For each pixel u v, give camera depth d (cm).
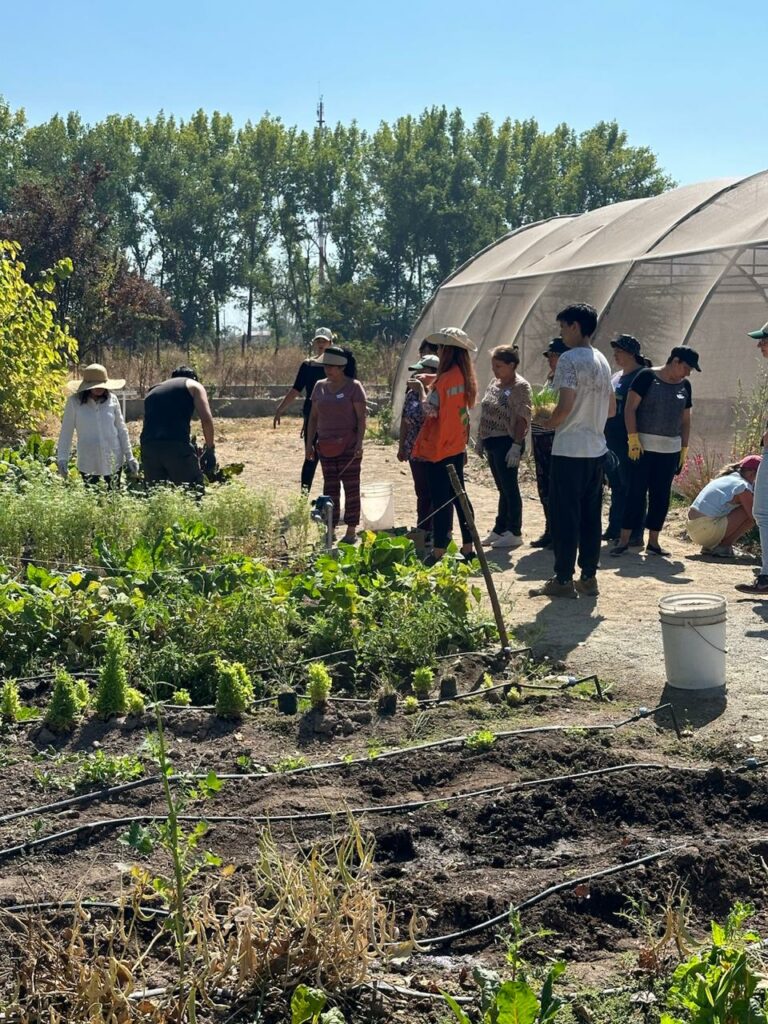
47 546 891
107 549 784
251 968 333
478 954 364
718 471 1233
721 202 1487
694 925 382
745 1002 287
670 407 948
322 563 730
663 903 390
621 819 457
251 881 398
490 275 1931
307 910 343
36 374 1457
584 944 368
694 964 303
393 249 6166
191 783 485
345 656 651
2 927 362
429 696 606
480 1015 322
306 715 572
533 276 1712
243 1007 330
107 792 472
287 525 1009
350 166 6150
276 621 668
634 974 348
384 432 2008
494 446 982
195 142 6056
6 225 3158
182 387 1010
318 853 408
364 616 679
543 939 369
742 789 474
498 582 865
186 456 1009
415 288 6262
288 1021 326
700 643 604
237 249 6125
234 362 2944
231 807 466
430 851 433
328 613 686
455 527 1097
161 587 717
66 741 538
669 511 1186
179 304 6006
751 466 961
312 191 6100
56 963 330
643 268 1436
